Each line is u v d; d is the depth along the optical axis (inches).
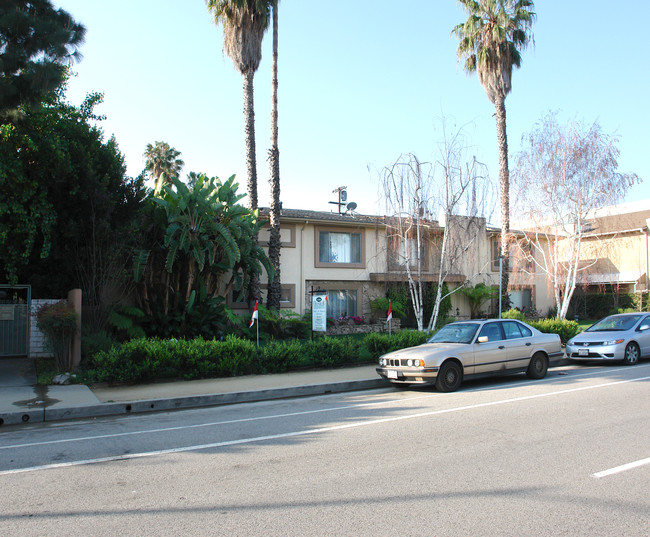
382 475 216.2
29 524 172.9
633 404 357.4
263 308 749.9
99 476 225.1
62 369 487.5
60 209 572.7
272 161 813.9
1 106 466.0
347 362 579.5
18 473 232.2
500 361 461.7
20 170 506.9
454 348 441.1
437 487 200.5
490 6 926.4
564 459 233.9
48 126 556.1
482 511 176.9
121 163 627.5
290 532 162.9
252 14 799.7
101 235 569.0
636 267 1230.9
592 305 1247.5
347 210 1093.8
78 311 511.2
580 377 495.8
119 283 613.3
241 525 168.9
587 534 159.5
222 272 727.1
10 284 567.8
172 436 300.4
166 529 166.9
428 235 743.7
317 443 272.4
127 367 464.1
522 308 1130.7
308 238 922.1
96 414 376.8
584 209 798.5
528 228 919.7
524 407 353.7
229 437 293.4
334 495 194.1
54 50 462.6
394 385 477.4
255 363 529.0
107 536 162.4
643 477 209.5
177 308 671.1
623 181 772.6
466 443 264.1
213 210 681.6
